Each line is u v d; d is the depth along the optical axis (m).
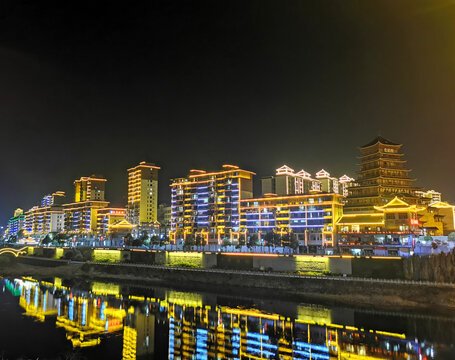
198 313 94.62
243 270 130.00
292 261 124.56
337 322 83.56
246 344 71.38
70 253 194.50
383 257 107.56
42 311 96.19
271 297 109.62
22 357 63.00
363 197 158.38
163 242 178.75
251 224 189.62
